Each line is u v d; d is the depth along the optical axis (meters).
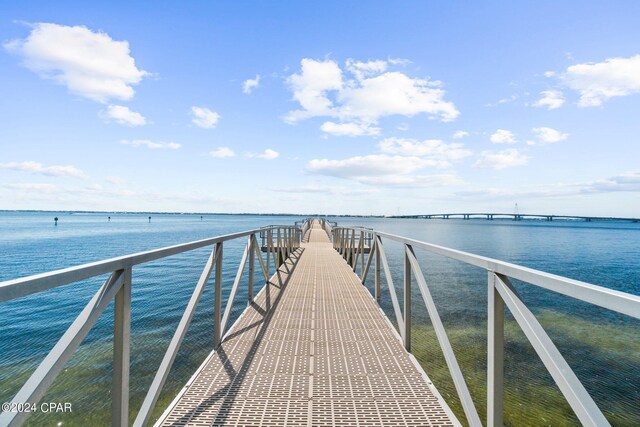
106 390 4.76
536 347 1.38
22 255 23.02
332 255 11.54
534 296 12.20
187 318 2.56
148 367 5.58
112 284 1.71
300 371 2.84
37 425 3.94
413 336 7.11
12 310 10.62
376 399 2.42
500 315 1.75
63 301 11.85
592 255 28.00
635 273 18.98
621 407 4.86
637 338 7.82
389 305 9.99
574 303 11.18
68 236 42.41
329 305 4.94
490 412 1.75
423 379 2.72
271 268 18.58
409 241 3.13
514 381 5.19
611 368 6.17
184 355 6.11
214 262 3.20
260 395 2.45
